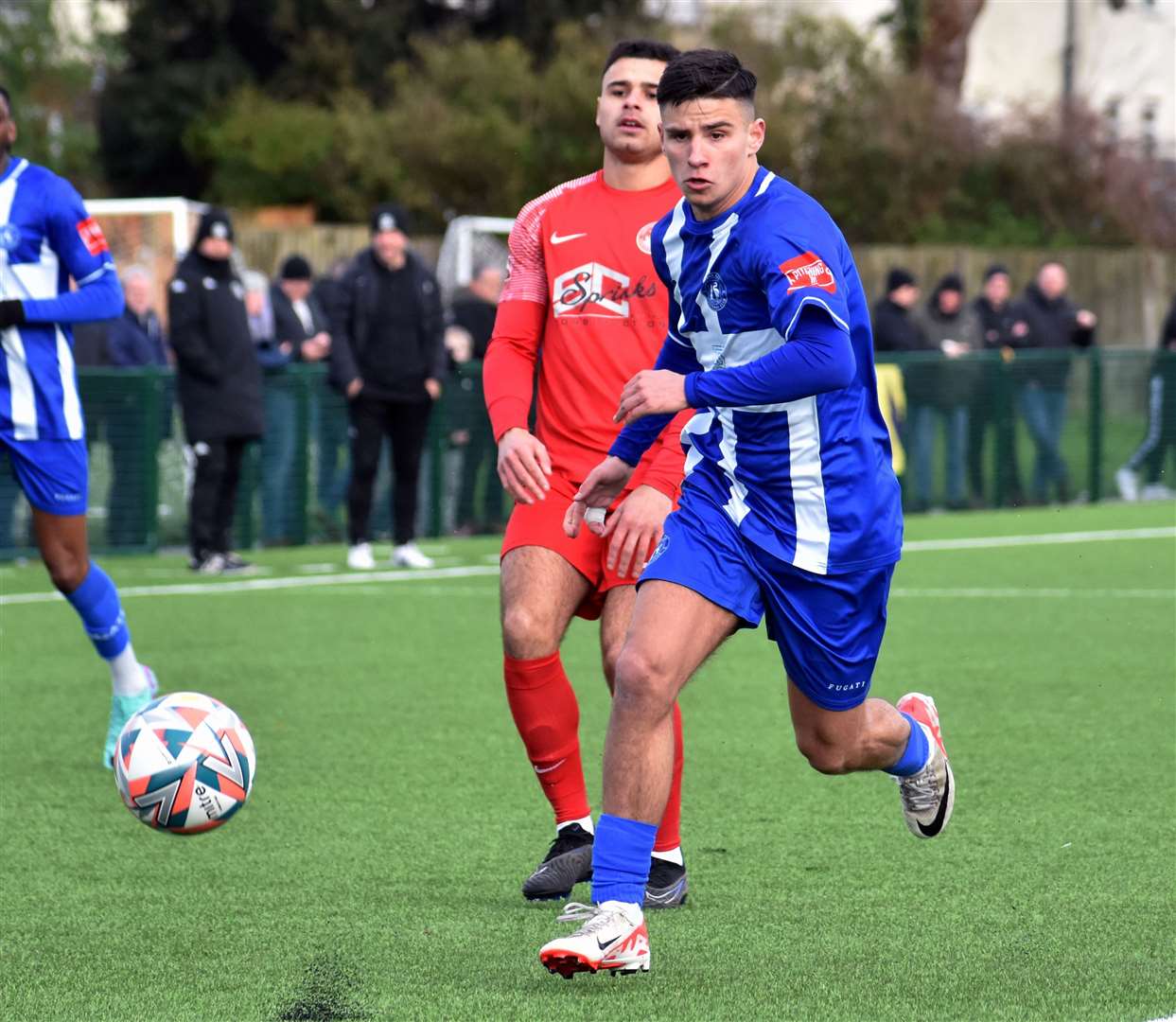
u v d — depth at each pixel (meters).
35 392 22.73
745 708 27.88
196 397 45.12
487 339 56.06
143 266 58.88
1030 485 65.38
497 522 56.66
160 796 17.05
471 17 126.12
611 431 18.23
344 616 38.25
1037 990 14.41
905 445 61.78
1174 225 122.31
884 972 14.91
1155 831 19.95
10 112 23.08
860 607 15.48
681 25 122.81
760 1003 14.09
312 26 123.25
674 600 15.05
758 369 14.45
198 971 15.03
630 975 14.84
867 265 106.38
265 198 116.69
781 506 15.23
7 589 43.31
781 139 111.25
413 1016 13.76
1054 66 136.12
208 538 46.22
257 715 27.06
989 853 19.05
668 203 18.52
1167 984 14.55
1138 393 67.81
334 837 19.86
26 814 21.03
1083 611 38.78
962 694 28.70
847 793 21.97
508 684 17.92
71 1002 14.19
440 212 113.44
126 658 23.45
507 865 18.73
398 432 46.97
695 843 19.53
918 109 116.88
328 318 45.81
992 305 65.31
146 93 123.62
